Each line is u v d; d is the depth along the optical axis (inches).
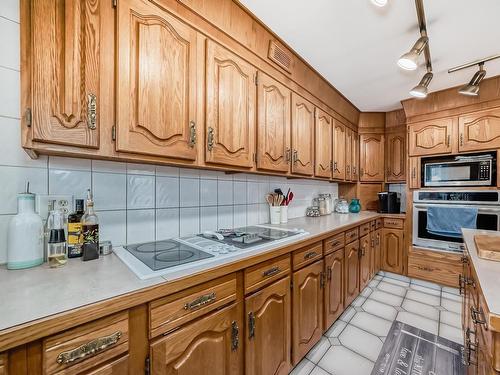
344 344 64.4
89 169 41.5
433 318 76.9
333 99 94.0
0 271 31.4
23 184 34.9
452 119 95.4
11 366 19.5
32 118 27.4
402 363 57.5
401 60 53.5
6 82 33.4
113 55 33.1
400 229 109.5
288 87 68.0
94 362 23.5
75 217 37.6
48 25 28.3
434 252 99.5
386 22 55.5
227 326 37.0
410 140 106.2
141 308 27.3
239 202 70.9
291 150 69.4
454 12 51.8
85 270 32.4
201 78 44.3
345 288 77.8
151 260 36.7
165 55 38.6
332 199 121.4
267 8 51.2
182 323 31.0
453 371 54.8
